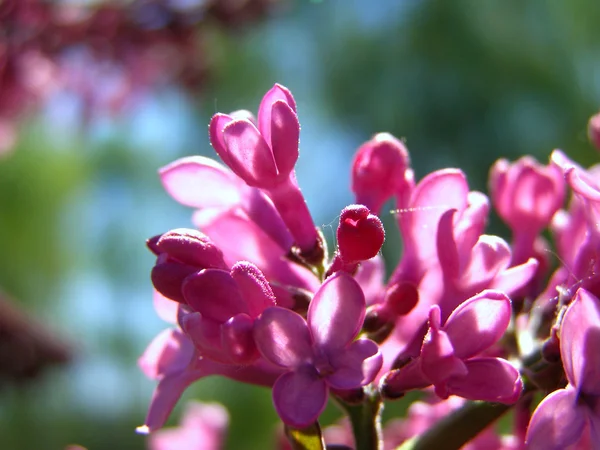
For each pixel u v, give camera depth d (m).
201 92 0.28
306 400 0.08
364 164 0.10
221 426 0.16
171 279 0.09
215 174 0.10
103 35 0.25
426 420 0.12
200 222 0.10
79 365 0.25
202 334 0.08
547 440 0.08
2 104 0.27
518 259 0.11
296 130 0.09
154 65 0.27
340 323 0.08
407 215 0.10
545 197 0.11
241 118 0.09
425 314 0.10
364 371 0.08
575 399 0.08
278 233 0.10
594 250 0.09
